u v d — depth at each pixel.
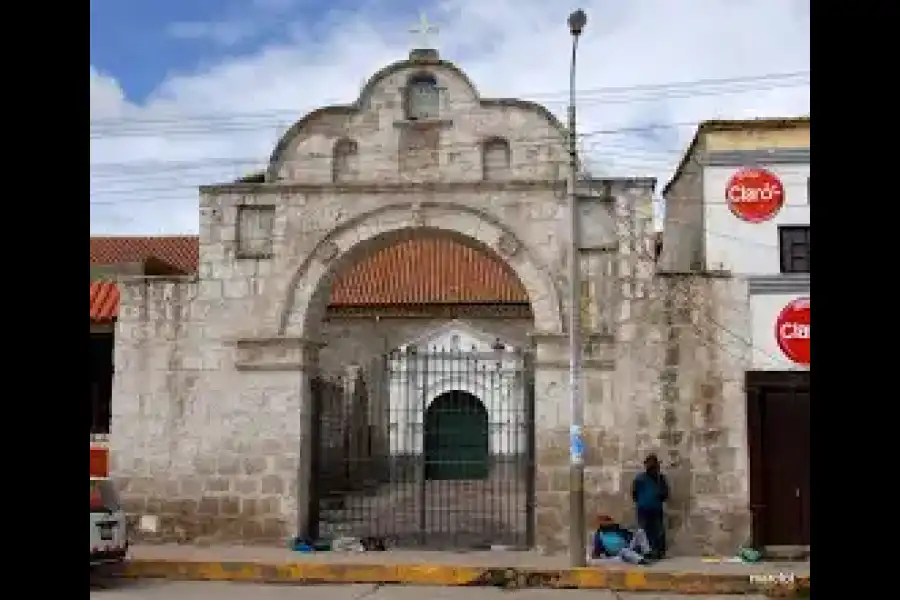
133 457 17.86
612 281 17.50
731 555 16.64
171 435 17.86
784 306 17.25
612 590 14.66
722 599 13.98
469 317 35.62
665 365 17.20
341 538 17.77
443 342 34.16
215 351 17.98
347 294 36.47
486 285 36.88
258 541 17.39
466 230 17.73
